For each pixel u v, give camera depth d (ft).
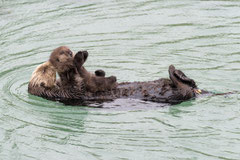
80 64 65.82
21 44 94.32
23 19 107.45
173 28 98.94
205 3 113.91
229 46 88.33
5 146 58.65
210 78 74.49
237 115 61.36
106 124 61.46
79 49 89.86
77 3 117.91
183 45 89.92
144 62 83.10
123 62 83.46
